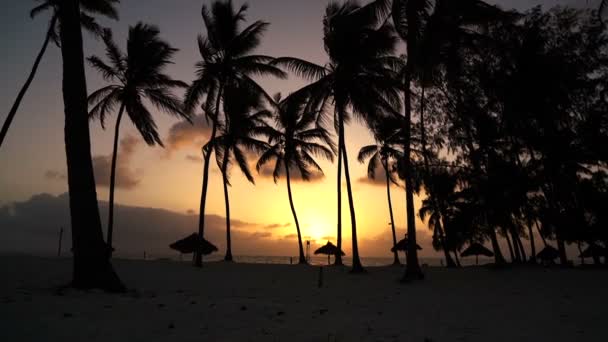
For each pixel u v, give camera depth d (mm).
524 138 24109
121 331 5902
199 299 9547
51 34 19688
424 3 17234
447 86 21891
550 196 26344
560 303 10086
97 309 7426
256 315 7633
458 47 19562
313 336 6035
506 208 22922
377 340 5898
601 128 22828
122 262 23062
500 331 6637
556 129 24094
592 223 26422
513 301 10594
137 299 8906
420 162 23172
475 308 9359
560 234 26578
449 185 26906
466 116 22672
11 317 6352
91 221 10203
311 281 16547
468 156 23125
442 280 17125
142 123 27656
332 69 22516
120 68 25875
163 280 14305
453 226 28156
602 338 6121
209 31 24812
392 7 17984
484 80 22344
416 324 7219
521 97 22172
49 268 16391
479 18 18906
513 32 21969
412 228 17047
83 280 9859
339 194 26938
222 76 25203
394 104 20438
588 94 22078
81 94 10703
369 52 20922
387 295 11945
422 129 22578
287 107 23281
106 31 25078
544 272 20203
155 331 6012
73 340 5305
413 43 17234
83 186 10273
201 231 23531
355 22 18984
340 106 22078
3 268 15352
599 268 25422
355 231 21734
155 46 24953
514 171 23438
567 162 25141
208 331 6141
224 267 23562
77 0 11172
